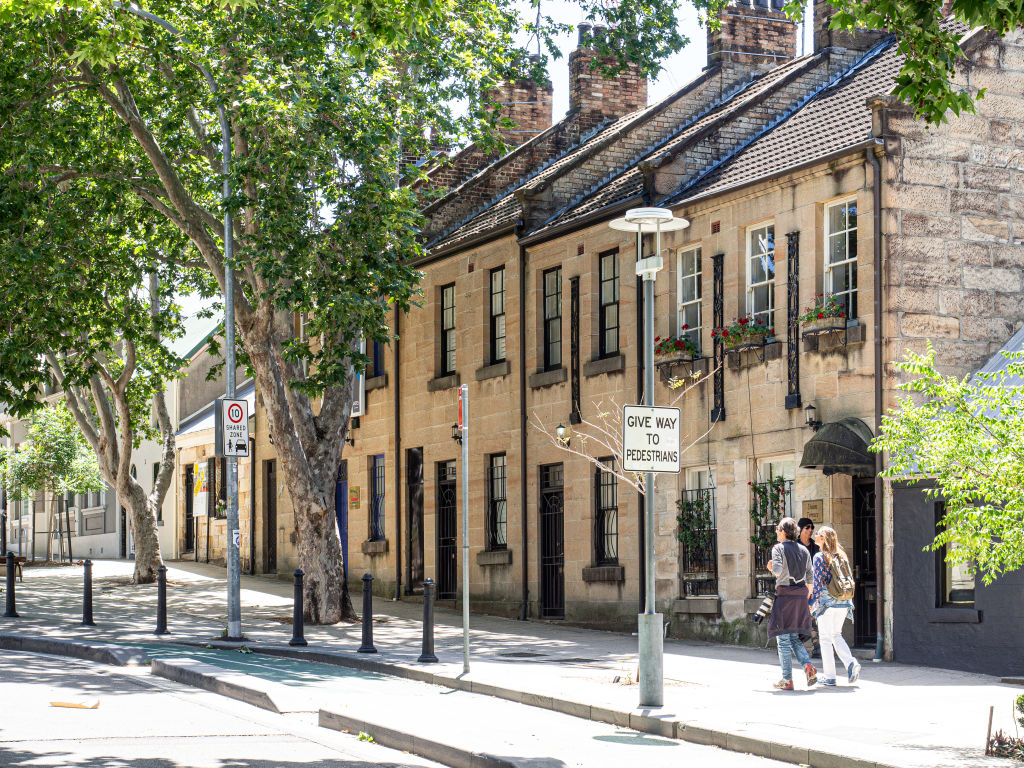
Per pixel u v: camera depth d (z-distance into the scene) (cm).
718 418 2130
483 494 2730
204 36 2084
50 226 2233
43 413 4119
